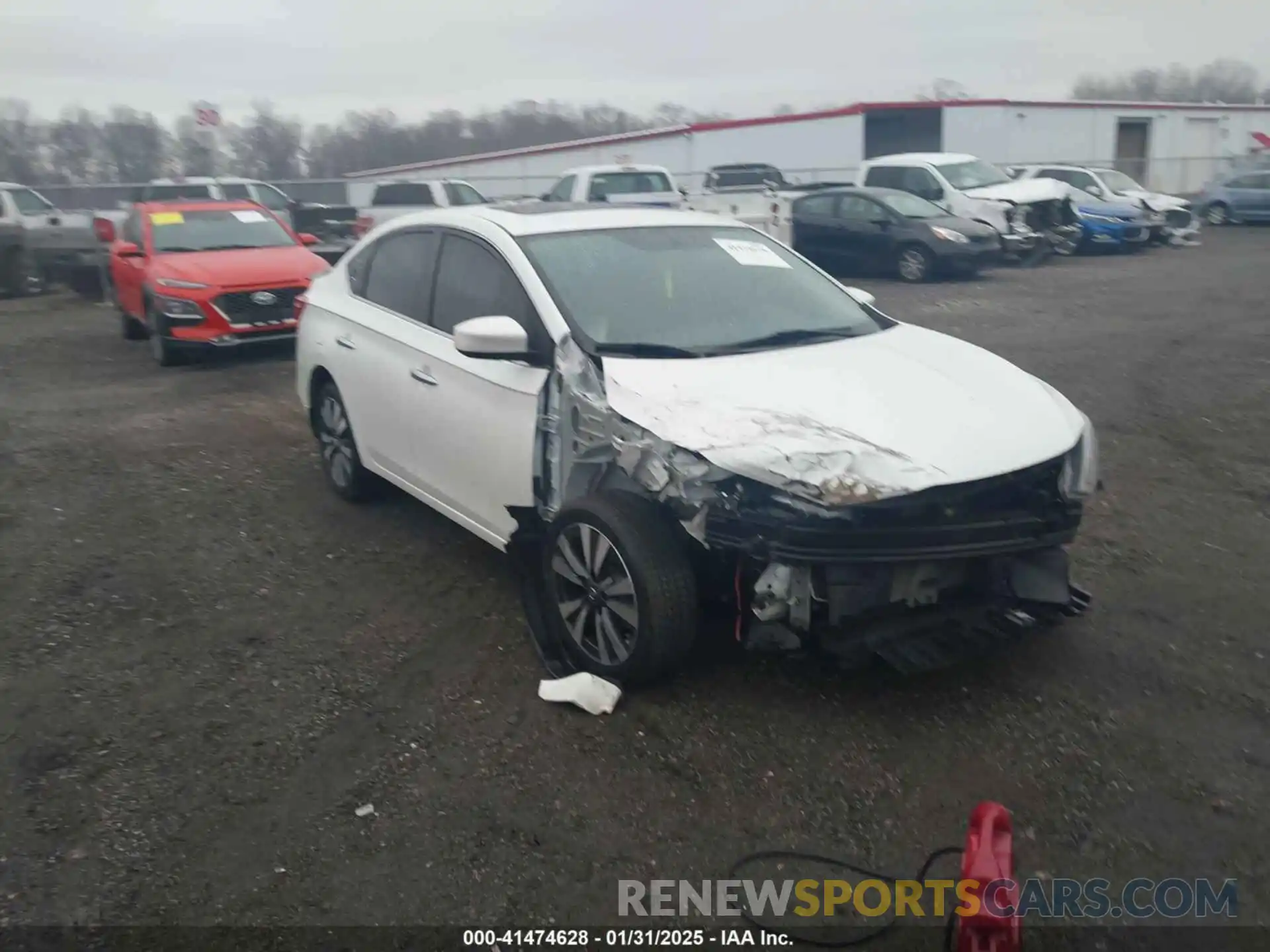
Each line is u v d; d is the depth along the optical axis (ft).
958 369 15.57
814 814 12.19
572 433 15.08
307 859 11.62
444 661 15.80
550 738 13.71
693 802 12.42
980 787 12.59
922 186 70.54
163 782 13.01
